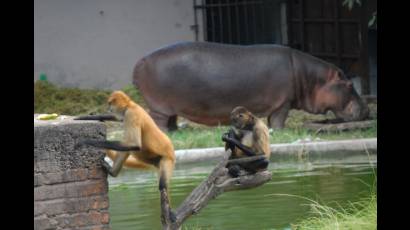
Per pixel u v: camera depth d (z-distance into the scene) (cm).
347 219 1383
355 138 2283
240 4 3111
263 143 1316
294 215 1519
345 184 1772
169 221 1245
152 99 2455
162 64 2433
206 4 3195
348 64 2928
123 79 3145
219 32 3200
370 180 1803
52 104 2933
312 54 3009
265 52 2467
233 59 2445
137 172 2053
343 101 2477
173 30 3173
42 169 1148
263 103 2461
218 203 1664
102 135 1190
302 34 3006
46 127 1149
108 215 1202
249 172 1309
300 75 2475
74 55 3109
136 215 1561
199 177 1933
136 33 3150
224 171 1285
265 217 1517
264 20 3119
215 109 2442
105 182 1197
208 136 2314
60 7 3092
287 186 1784
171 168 1245
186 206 1266
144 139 1221
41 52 3083
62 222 1163
